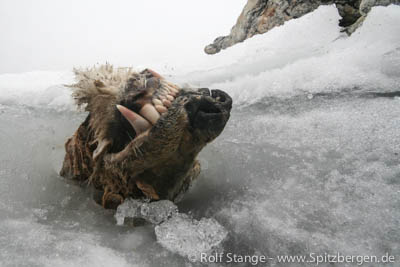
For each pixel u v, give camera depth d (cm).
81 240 265
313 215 271
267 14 688
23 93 622
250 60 606
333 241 246
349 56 498
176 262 244
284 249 248
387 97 406
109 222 289
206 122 241
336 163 322
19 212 300
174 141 245
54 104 574
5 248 252
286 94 481
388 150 318
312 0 640
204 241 259
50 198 326
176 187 291
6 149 398
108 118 269
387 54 476
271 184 316
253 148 374
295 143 366
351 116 383
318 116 402
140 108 254
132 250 256
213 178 343
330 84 468
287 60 560
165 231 267
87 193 333
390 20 534
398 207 258
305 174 318
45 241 262
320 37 590
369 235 244
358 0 580
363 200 273
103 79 283
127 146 255
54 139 439
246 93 509
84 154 312
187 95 246
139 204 285
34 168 370
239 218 281
